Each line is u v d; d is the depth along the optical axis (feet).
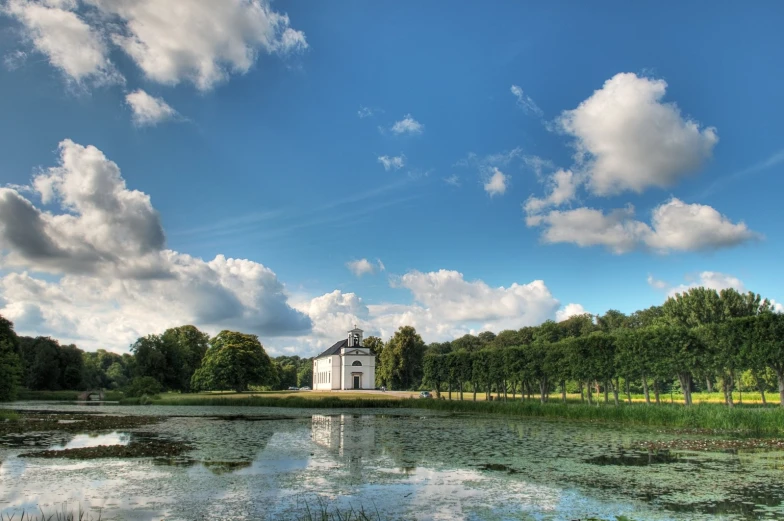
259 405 227.81
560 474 61.67
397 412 186.80
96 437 98.78
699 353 144.77
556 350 187.83
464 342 542.16
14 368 192.65
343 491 53.16
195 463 69.05
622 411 134.31
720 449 81.15
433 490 53.67
